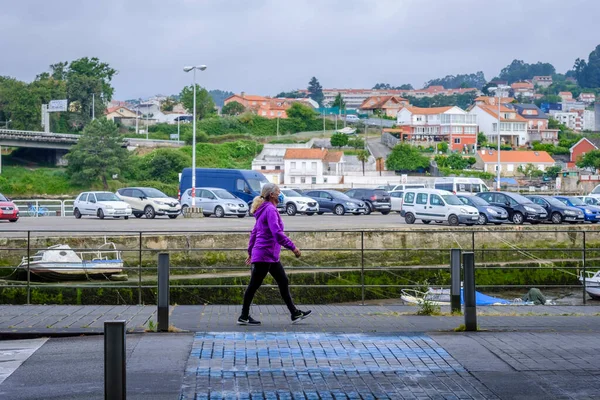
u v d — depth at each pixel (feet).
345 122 532.32
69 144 341.62
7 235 92.48
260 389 29.32
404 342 37.83
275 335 39.45
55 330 39.55
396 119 588.91
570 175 382.01
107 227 115.55
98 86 469.16
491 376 31.48
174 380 30.48
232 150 383.86
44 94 426.10
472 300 40.91
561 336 39.52
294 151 370.53
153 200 150.92
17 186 297.94
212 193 158.20
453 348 36.50
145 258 87.25
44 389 29.27
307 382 30.45
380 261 100.58
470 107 552.82
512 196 140.87
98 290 70.74
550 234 117.80
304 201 166.71
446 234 109.60
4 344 37.24
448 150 464.65
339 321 44.14
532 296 77.71
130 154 329.72
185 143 400.88
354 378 31.09
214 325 42.34
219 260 87.56
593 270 105.91
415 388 29.71
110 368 23.02
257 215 42.45
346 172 368.68
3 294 68.03
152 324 40.34
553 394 28.94
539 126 590.55
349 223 131.54
